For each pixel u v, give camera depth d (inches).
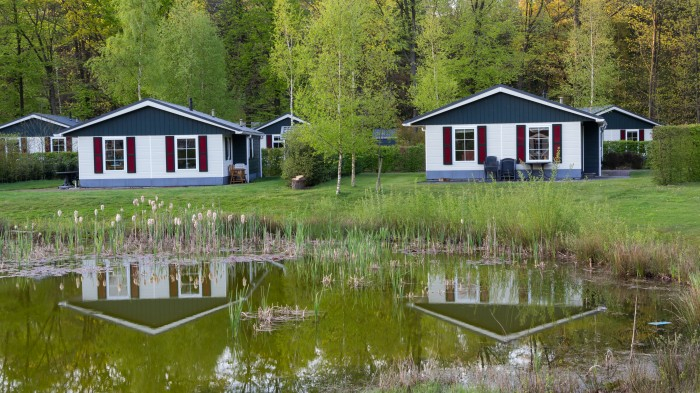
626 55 2036.2
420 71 1590.8
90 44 1930.4
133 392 259.9
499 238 579.8
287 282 468.1
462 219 597.6
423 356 294.2
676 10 1737.2
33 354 309.6
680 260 428.1
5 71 1829.5
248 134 1203.9
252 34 2095.2
